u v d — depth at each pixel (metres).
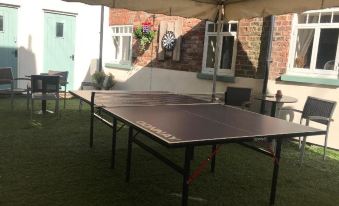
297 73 6.04
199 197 3.46
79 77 10.33
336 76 5.59
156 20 8.73
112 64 10.34
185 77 7.98
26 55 9.11
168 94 5.32
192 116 3.45
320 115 5.00
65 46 9.89
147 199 3.33
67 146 4.84
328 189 3.87
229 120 3.34
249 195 3.58
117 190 3.48
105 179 3.75
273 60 6.30
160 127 2.84
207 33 7.41
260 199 3.50
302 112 5.25
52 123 6.18
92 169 4.02
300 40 6.08
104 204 3.15
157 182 3.76
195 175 2.71
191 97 5.07
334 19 5.65
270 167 4.47
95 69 10.60
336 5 4.18
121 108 3.74
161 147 5.15
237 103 5.90
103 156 4.51
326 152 5.39
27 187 3.40
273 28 6.23
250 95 5.96
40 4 9.20
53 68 9.73
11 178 3.59
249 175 4.15
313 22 5.89
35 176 3.69
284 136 2.85
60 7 9.58
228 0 5.73
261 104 6.16
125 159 4.45
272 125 3.19
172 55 8.26
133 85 9.62
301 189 3.82
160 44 8.53
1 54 8.68
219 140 2.56
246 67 6.64
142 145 3.36
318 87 5.74
